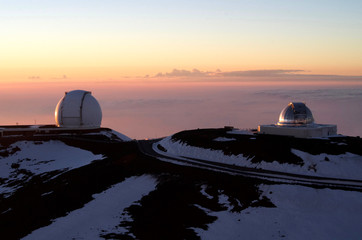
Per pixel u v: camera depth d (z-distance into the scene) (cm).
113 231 4266
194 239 3888
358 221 4147
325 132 7969
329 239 3859
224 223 4228
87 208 5091
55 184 6262
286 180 5222
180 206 4772
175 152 8038
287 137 7631
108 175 6412
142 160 7081
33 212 5091
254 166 6250
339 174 5544
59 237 4253
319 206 4512
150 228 4241
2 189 6556
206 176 5675
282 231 4044
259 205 4622
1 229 4609
